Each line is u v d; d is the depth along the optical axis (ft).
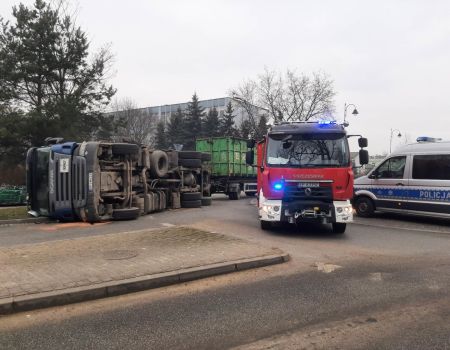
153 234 34.01
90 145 42.70
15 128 84.12
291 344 14.99
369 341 15.24
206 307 18.75
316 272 24.77
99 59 101.19
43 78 92.32
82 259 25.16
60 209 43.21
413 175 47.29
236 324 16.80
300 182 35.53
